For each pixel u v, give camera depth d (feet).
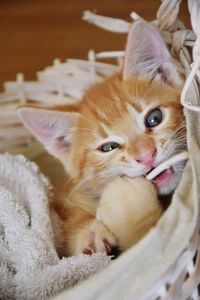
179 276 0.85
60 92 1.56
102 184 1.16
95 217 1.16
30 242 1.05
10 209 1.10
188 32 1.11
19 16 2.34
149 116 1.11
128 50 1.13
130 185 1.06
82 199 1.21
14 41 2.19
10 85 1.59
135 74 1.15
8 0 2.45
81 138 1.18
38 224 1.09
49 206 1.19
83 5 2.31
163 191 1.08
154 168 1.07
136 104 1.12
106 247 1.07
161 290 0.83
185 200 0.89
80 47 2.06
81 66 1.54
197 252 0.89
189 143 0.97
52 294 0.98
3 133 1.53
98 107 1.15
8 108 1.55
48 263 1.03
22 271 1.02
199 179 0.91
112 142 1.12
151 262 0.82
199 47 0.94
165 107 1.12
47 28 2.23
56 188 1.29
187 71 1.09
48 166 1.44
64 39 2.14
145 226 1.03
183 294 0.86
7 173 1.21
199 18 0.97
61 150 1.23
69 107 1.20
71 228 1.17
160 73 1.15
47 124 1.20
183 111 1.08
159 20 1.12
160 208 1.05
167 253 0.83
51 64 2.02
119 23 1.21
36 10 2.37
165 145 1.08
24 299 1.00
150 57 1.14
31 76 1.97
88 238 1.10
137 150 1.08
